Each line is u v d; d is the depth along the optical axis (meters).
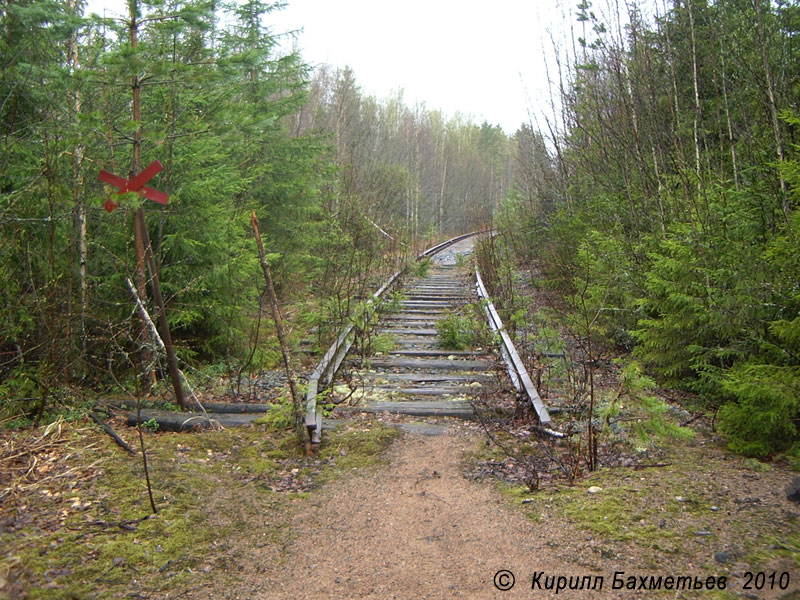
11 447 4.90
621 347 9.05
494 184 76.25
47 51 6.78
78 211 6.32
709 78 9.95
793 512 4.03
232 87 8.78
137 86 6.34
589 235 10.53
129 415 5.99
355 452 5.61
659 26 10.41
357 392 7.40
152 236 7.46
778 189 6.64
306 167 13.36
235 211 8.95
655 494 4.43
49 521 3.88
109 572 3.43
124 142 7.12
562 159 14.66
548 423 5.92
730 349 6.00
